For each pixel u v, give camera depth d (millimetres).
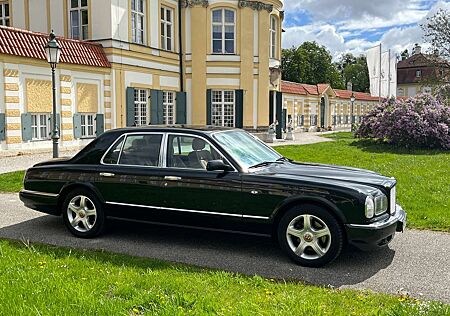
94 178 6750
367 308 4105
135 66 22859
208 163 5965
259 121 27625
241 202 5848
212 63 26453
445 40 40000
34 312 3779
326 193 5477
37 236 6887
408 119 23266
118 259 5566
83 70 20016
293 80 73062
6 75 16766
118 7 21672
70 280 4625
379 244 5566
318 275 5254
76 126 19766
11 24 24125
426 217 8055
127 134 6824
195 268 5301
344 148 23266
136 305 4016
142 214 6484
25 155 17578
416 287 4883
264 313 3875
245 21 26484
